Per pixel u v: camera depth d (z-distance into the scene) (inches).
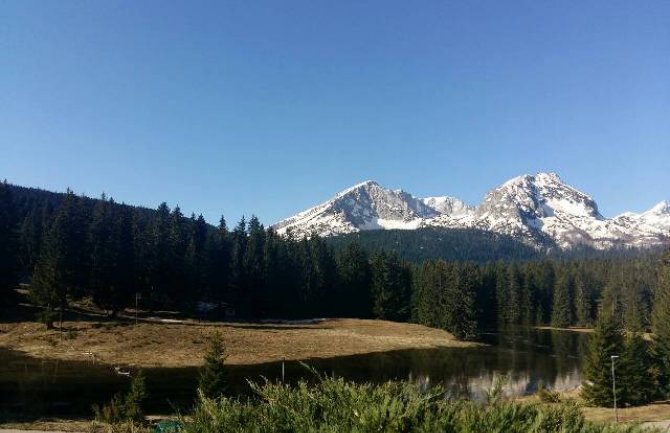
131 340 2583.7
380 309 4953.3
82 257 3329.2
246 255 4586.6
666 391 1740.9
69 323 2851.9
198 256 4079.7
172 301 3865.7
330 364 2541.8
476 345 3533.5
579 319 5442.9
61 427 1115.3
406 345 3321.9
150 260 3713.1
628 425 357.1
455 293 4042.8
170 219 4591.5
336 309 5073.8
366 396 360.8
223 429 352.5
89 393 1621.6
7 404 1407.5
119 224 3614.7
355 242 5462.6
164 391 1691.7
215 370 1352.1
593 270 6535.4
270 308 4611.2
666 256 4909.0
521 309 5728.3
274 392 378.6
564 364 2726.4
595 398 1631.4
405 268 5777.6
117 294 3398.1
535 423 320.8
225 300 4311.0
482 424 327.6
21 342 2465.6
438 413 340.2
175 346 2568.9
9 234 3277.6
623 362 1626.5
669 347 1940.2
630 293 5039.4
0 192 3393.2
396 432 325.1
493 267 6456.7
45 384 1739.7
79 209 3673.7
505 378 376.8
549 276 6210.6
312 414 354.0
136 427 1093.8
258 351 2709.2
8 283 3193.9
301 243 5772.6
